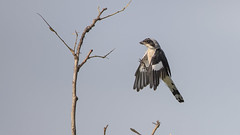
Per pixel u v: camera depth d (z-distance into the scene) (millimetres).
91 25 4371
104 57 4223
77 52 4164
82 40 4242
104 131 4062
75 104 3957
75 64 4109
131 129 4191
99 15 4480
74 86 4016
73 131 3873
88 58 4148
